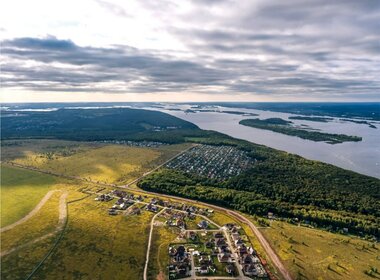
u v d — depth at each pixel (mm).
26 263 172375
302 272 165750
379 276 163750
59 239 199250
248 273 164250
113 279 159125
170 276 161375
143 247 190375
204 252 184750
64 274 162875
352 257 181875
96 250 186375
